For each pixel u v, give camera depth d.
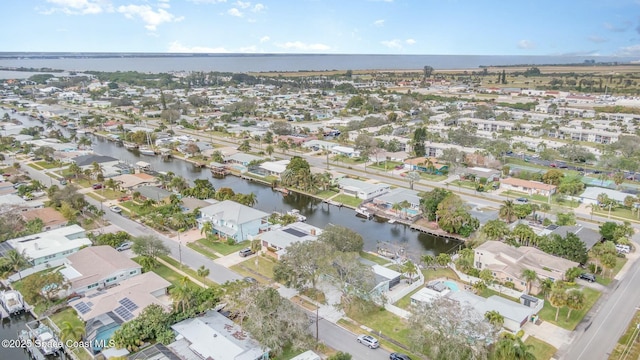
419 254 120.38
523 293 94.56
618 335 81.00
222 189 156.12
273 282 101.69
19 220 127.06
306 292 96.69
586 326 83.88
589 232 122.75
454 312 73.62
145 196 158.25
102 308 85.44
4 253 110.62
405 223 142.25
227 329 80.75
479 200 159.12
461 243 128.12
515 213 135.88
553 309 89.94
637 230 130.62
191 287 93.06
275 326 75.50
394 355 75.00
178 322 82.62
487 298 90.81
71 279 97.38
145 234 128.38
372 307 90.75
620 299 93.62
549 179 168.50
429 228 136.88
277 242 116.00
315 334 82.44
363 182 174.00
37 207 147.00
